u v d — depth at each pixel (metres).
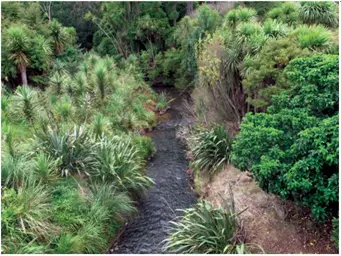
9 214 3.48
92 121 7.01
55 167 4.73
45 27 12.16
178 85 14.91
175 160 7.23
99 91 8.98
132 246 4.27
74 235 3.93
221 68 6.89
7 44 9.05
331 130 2.85
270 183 3.21
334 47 5.52
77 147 5.18
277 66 5.55
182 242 3.75
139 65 17.33
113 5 18.05
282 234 3.71
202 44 8.26
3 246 3.26
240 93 6.96
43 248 3.48
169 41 17.69
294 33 6.29
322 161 2.88
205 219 3.85
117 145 5.73
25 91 6.94
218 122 6.99
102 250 4.09
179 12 18.81
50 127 5.46
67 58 12.16
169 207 5.21
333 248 3.31
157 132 9.62
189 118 9.50
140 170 6.33
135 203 5.26
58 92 8.93
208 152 5.98
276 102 3.88
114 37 19.28
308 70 3.58
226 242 3.57
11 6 11.44
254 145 3.43
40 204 3.88
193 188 5.84
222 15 14.16
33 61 10.04
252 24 7.53
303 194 3.06
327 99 3.29
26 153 4.87
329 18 8.34
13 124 6.50
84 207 4.27
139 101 10.86
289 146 3.31
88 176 4.95
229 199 4.63
